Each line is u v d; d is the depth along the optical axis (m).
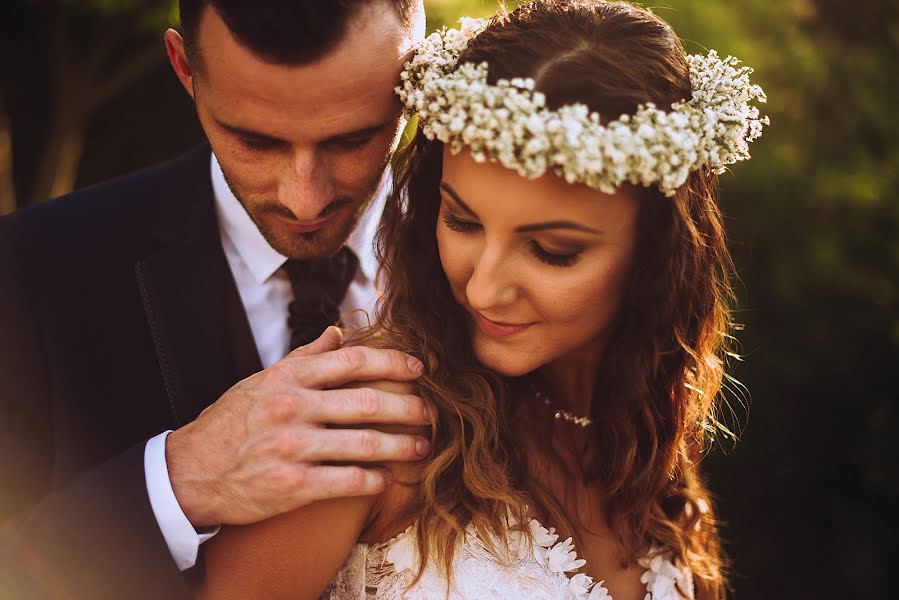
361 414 1.63
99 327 2.20
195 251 2.25
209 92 1.80
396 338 1.80
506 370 1.72
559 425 1.94
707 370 2.07
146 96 6.55
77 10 5.83
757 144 6.40
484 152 1.53
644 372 1.85
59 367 2.18
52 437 2.22
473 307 1.64
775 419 6.23
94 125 6.68
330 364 1.66
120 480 1.70
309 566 1.65
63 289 2.20
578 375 1.91
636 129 1.57
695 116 1.66
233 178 1.91
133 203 2.29
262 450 1.61
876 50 7.46
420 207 1.82
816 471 6.32
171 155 6.55
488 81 1.61
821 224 6.34
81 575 1.69
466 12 3.86
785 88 6.71
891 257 6.30
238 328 2.26
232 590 1.67
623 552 1.93
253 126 1.78
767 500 6.30
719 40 5.68
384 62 1.78
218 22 1.71
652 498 1.96
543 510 1.81
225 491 1.64
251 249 2.28
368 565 1.69
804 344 6.20
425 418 1.70
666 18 5.57
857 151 6.79
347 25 1.71
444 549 1.65
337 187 1.90
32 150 6.78
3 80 6.61
